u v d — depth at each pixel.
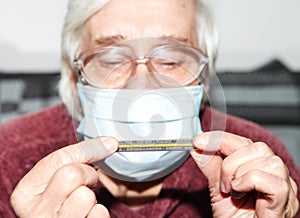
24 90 1.60
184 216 1.17
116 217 1.09
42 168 0.81
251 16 1.77
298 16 1.78
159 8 1.00
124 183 1.11
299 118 1.66
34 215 0.80
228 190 0.86
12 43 1.70
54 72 1.68
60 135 1.24
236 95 1.66
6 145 1.23
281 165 0.82
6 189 1.19
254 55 1.77
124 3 1.00
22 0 1.69
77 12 1.06
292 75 1.71
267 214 0.84
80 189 0.78
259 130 1.31
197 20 1.07
